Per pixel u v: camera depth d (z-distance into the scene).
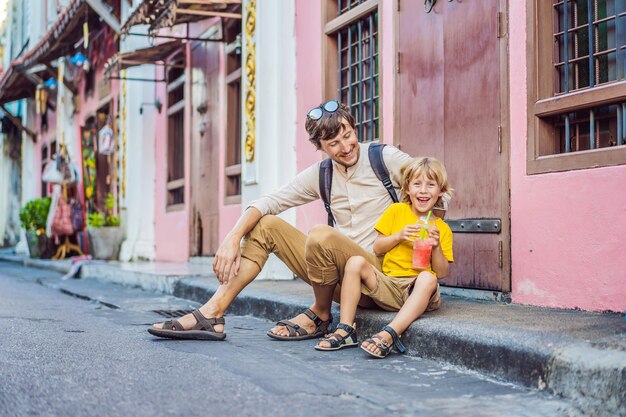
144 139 11.80
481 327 3.39
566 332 3.18
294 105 7.20
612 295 3.81
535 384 2.93
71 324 5.11
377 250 3.90
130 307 6.39
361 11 6.07
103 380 3.02
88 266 10.45
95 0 11.80
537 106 4.27
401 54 5.54
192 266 9.45
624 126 3.86
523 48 4.40
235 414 2.48
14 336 4.41
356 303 3.85
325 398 2.74
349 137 3.92
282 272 6.98
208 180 9.72
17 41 22.62
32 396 2.74
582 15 4.14
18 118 20.45
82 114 15.88
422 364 3.46
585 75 4.12
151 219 11.85
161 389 2.85
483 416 2.54
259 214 4.12
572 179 4.04
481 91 4.73
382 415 2.52
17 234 22.78
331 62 6.61
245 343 4.06
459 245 4.90
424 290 3.71
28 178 20.70
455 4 4.97
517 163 4.43
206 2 7.80
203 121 9.86
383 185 4.00
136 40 12.02
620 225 3.76
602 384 2.65
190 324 4.16
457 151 4.94
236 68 9.06
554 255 4.16
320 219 6.71
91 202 14.45
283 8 7.20
